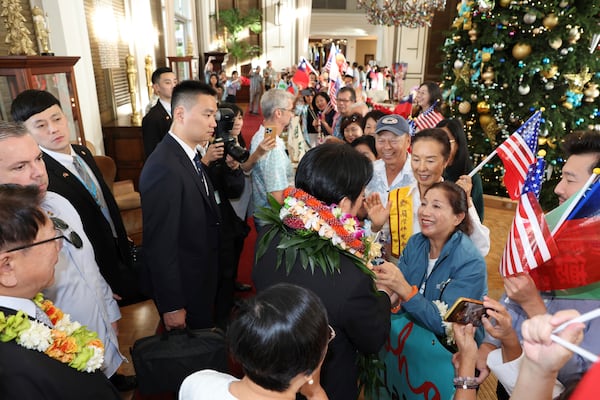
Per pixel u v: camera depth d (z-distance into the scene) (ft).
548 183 16.66
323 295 3.84
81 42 13.14
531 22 14.62
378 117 10.60
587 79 15.01
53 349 3.13
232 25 47.14
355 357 4.51
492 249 13.83
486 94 15.89
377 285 5.09
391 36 55.57
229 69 49.06
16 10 8.71
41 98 6.38
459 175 8.83
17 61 7.82
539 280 4.24
